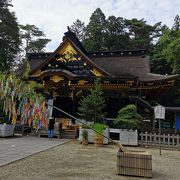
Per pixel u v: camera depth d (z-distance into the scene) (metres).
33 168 8.17
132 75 23.22
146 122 19.81
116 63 25.81
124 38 54.16
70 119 22.66
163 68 47.03
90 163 9.45
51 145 13.99
